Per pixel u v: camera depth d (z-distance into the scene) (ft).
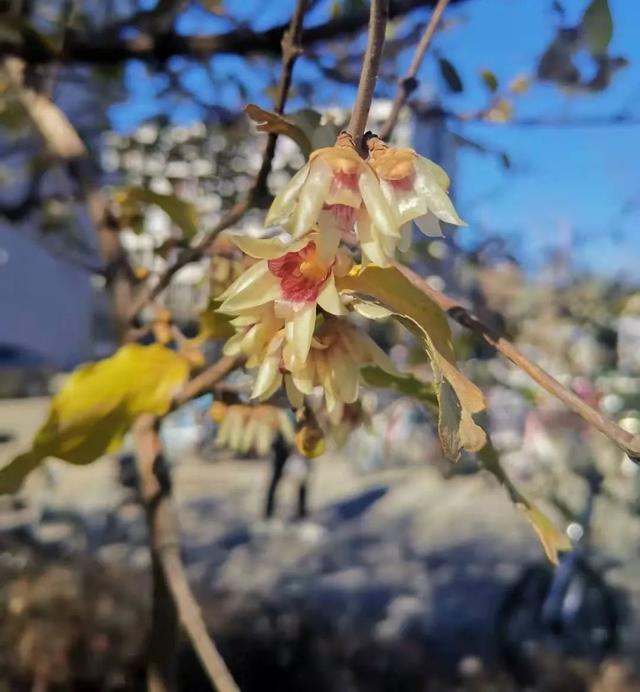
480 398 0.36
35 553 2.64
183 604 0.73
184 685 2.07
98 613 2.20
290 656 2.45
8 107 1.41
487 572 3.58
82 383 0.53
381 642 2.73
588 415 0.37
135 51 1.09
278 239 0.38
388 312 0.38
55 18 1.28
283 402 0.70
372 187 0.36
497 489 4.93
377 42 0.38
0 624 2.12
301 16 0.59
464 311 0.42
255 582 3.28
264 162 0.61
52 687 2.06
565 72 0.82
